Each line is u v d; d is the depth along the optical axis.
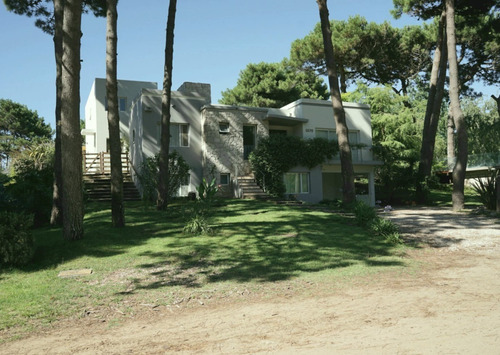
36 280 7.21
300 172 26.06
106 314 5.50
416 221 15.43
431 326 4.61
